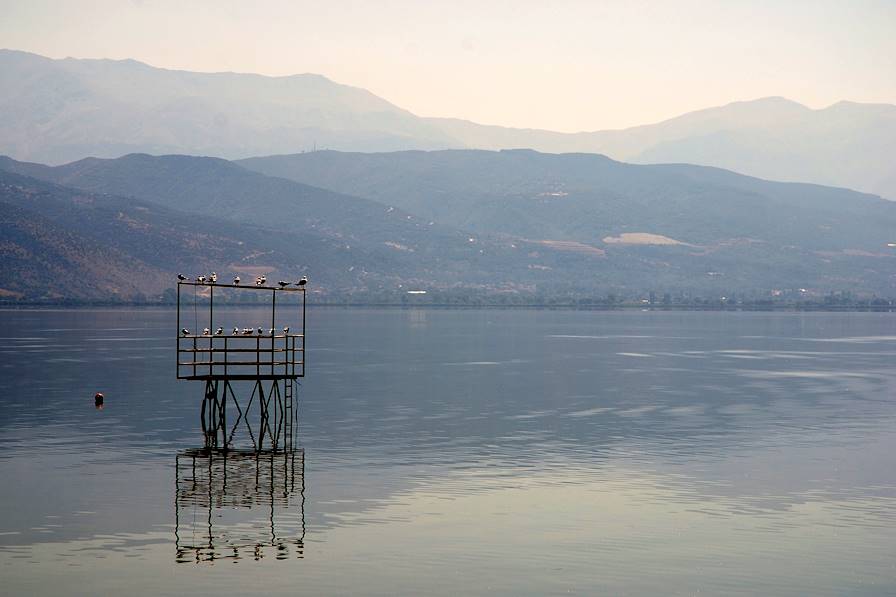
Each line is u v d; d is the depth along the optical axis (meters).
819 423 68.50
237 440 59.97
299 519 40.81
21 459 53.06
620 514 41.78
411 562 35.59
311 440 60.09
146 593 32.66
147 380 93.62
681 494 45.38
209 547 37.09
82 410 72.62
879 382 98.88
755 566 35.38
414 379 99.38
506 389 90.19
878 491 46.09
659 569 35.00
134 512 41.69
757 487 46.91
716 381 99.38
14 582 33.47
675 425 67.19
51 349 136.38
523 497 44.69
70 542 37.59
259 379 59.25
